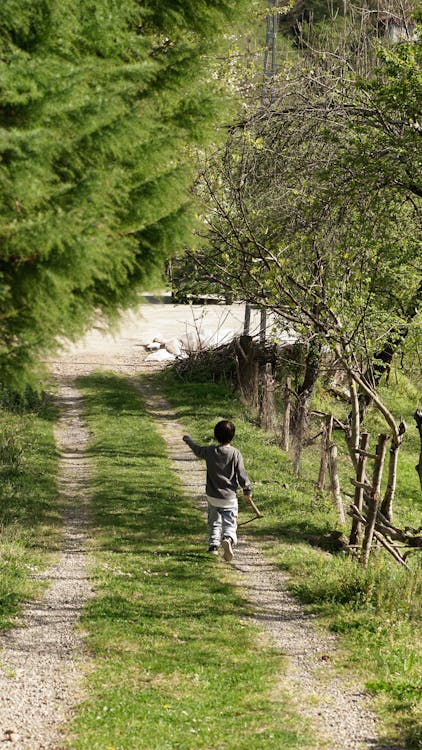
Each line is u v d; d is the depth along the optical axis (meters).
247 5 10.33
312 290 13.98
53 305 6.07
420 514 18.86
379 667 8.52
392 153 14.49
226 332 31.67
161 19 9.85
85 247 5.79
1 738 6.66
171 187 7.04
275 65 19.00
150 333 35.47
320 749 6.69
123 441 20.44
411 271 17.22
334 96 15.84
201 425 22.59
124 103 6.52
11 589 10.34
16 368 6.25
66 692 7.63
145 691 7.71
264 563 12.47
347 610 10.29
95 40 7.25
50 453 18.95
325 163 15.67
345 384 27.53
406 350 17.92
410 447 25.30
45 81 6.09
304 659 8.78
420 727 7.15
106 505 15.24
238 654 8.83
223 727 7.05
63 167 6.34
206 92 8.23
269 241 14.88
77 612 9.82
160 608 10.14
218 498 12.12
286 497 16.25
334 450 15.88
